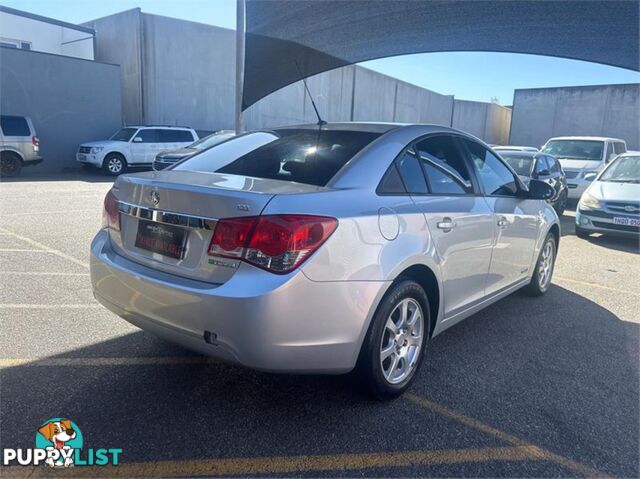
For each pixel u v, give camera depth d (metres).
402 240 3.01
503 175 4.43
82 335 3.91
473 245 3.73
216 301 2.51
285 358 2.57
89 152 17.31
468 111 39.44
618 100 28.69
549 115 31.47
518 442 2.79
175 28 21.33
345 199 2.83
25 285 5.03
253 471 2.48
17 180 14.88
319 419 2.93
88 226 8.03
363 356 2.92
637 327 4.62
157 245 2.90
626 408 3.19
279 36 6.06
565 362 3.83
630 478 2.54
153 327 2.86
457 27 4.86
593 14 3.91
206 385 3.25
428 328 3.39
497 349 4.03
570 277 6.39
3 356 3.51
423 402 3.17
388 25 5.21
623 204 8.47
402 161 3.33
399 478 2.47
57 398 3.02
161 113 21.45
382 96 31.66
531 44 4.57
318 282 2.59
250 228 2.53
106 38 22.05
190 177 3.13
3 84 16.75
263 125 24.80
